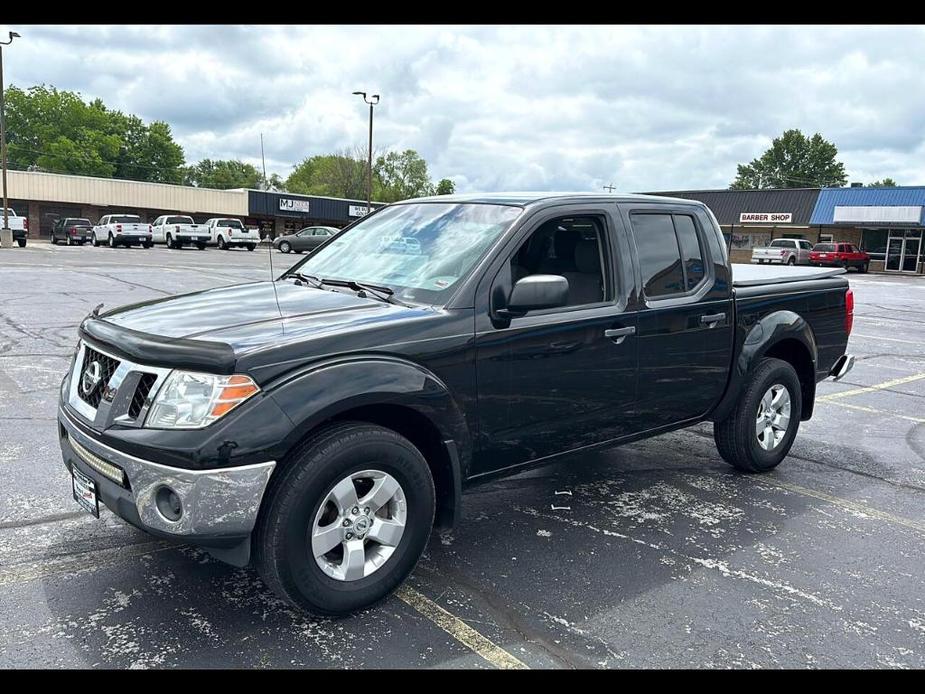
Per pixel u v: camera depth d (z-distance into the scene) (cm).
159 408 280
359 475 307
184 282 1744
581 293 402
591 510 451
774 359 518
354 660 285
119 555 364
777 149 10506
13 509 414
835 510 464
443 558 378
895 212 3962
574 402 391
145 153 10156
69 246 3906
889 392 845
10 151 9125
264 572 293
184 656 283
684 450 588
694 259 458
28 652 281
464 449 345
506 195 411
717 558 388
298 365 292
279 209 5719
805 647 305
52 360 805
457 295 346
